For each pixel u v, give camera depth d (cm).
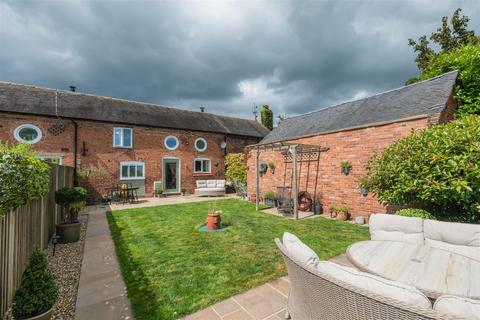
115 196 1176
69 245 502
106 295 299
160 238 543
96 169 1199
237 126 1917
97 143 1216
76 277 354
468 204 415
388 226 378
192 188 1537
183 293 298
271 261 401
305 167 914
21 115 1034
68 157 1132
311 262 174
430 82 761
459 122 444
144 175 1356
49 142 1090
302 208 899
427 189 425
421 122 599
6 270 262
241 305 271
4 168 251
